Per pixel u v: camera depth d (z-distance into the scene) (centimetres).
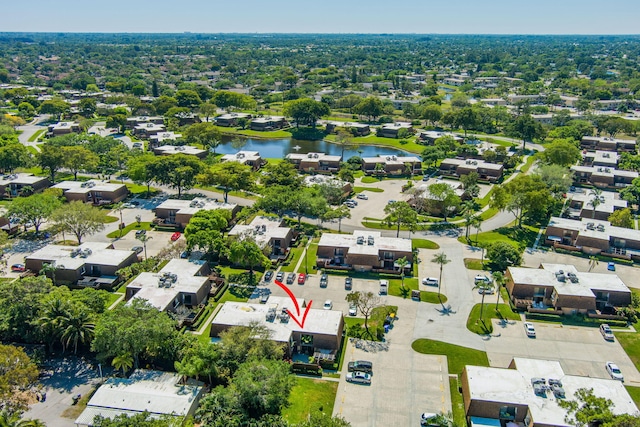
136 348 7688
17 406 6656
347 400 7800
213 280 11281
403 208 13725
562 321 10156
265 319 9219
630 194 17038
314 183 17038
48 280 9444
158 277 10625
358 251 12169
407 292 11156
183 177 16338
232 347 7912
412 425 7300
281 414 7206
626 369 8725
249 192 17875
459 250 13388
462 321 10088
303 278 11512
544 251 13488
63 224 12550
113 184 17150
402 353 9012
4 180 17012
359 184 19362
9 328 8581
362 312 9806
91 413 6900
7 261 12144
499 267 12338
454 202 15288
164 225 14575
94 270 11419
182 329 9281
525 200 14425
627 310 10212
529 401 7150
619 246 13425
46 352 8738
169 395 7212
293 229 14238
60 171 19988
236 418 6575
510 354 9044
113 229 14375
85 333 8456
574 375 8331
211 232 12100
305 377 8344
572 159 19850
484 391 7344
